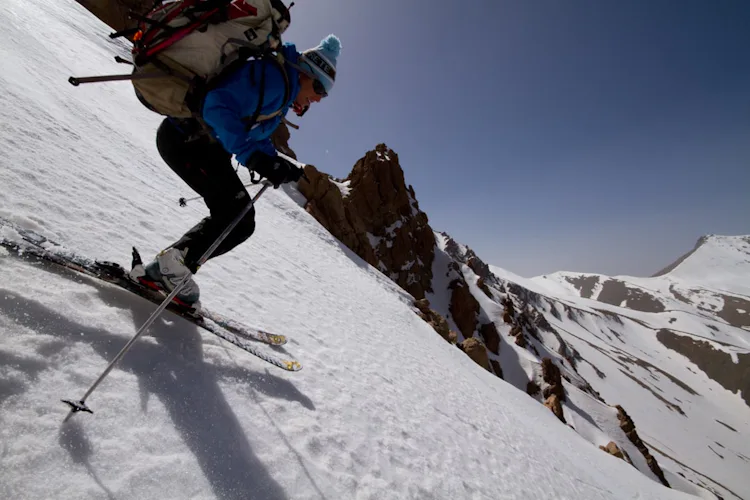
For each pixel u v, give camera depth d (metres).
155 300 2.50
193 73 2.00
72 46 13.41
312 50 2.37
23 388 1.52
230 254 5.70
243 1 2.01
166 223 4.74
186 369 2.24
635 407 115.25
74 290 2.15
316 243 20.14
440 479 3.44
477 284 72.50
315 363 3.90
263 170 2.17
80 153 4.76
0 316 1.69
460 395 8.43
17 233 2.17
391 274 53.72
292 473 2.13
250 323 3.69
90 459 1.47
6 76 5.18
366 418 3.51
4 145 3.37
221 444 1.95
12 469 1.27
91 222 3.28
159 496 1.52
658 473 45.81
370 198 55.59
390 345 8.50
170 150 2.27
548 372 53.84
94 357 1.87
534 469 6.57
